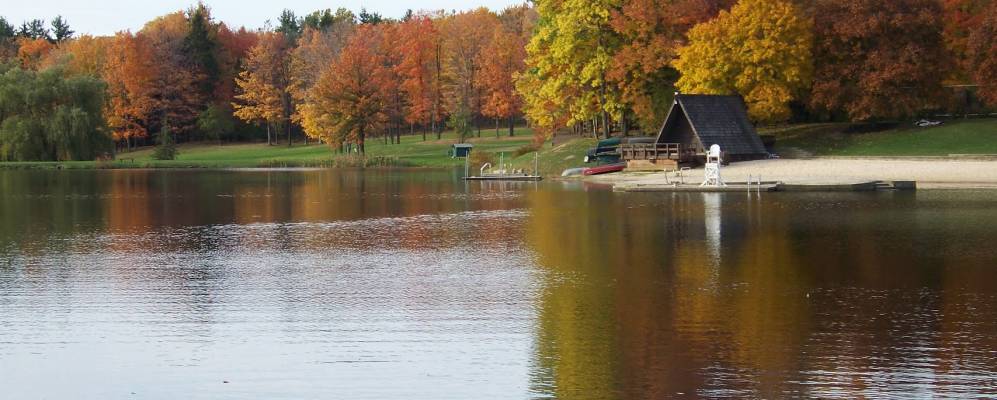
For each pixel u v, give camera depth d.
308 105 121.88
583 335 19.56
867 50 71.12
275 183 72.44
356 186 67.25
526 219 41.09
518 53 118.50
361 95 110.69
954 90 75.56
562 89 80.56
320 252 31.66
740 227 36.41
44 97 105.62
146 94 136.50
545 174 76.69
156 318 21.55
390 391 16.44
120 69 135.00
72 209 49.47
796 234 34.06
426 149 115.00
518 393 16.20
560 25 76.31
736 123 68.38
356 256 30.61
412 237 35.38
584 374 17.05
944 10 72.69
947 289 23.55
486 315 21.45
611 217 41.00
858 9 69.50
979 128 69.19
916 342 18.58
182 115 143.00
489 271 27.19
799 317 20.77
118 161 110.69
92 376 17.47
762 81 70.00
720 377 16.69
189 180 78.12
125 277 26.88
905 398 15.48
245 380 17.09
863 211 41.12
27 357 18.61
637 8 73.88
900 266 26.91
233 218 43.78
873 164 60.75
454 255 30.50
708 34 70.12
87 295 24.23
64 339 19.80
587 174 71.50
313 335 19.86
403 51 129.12
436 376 17.12
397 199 54.25
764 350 18.22
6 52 160.75
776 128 77.75
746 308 21.73
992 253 28.88
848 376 16.58
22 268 28.61
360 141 111.81
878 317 20.64
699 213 41.81
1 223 42.16
